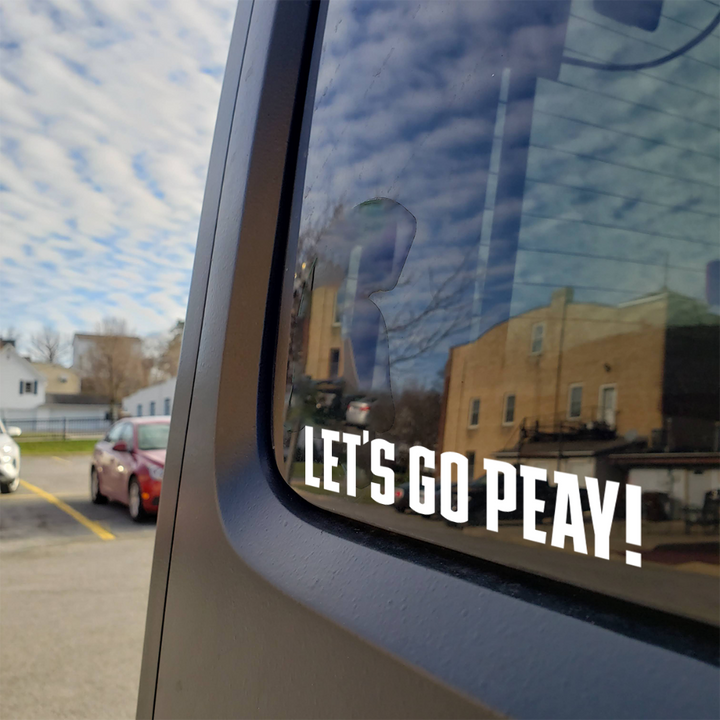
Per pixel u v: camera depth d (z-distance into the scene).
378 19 0.90
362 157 0.88
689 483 0.49
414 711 0.62
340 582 0.76
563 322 0.60
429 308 0.75
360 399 0.81
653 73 0.58
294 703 0.77
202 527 1.03
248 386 1.00
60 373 73.81
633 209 0.57
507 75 0.71
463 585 0.64
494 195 0.70
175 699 1.05
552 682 0.53
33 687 3.91
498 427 0.64
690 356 0.50
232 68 1.22
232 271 1.06
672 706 0.46
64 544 7.88
